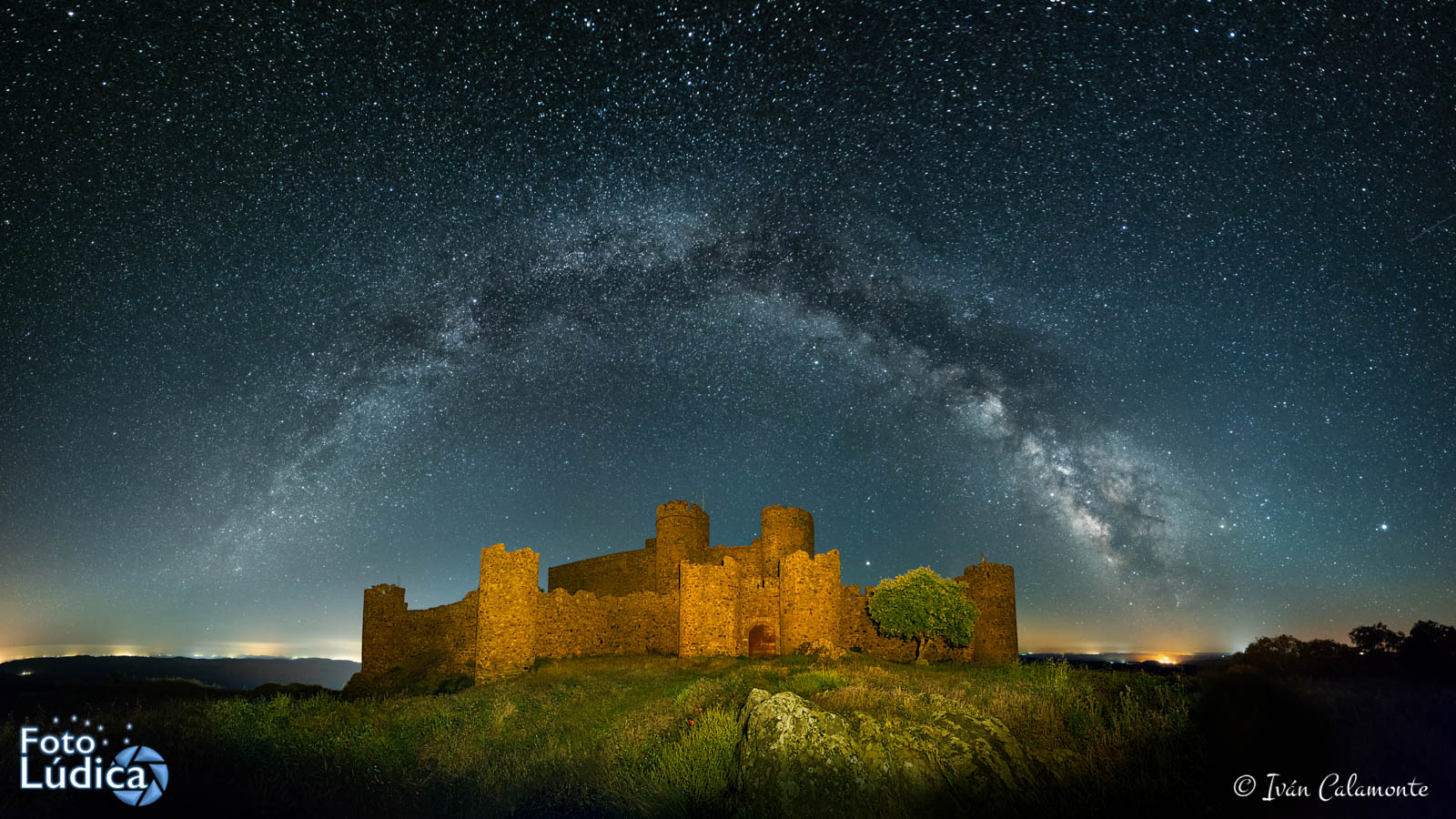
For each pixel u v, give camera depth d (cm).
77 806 1182
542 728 1873
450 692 4181
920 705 1541
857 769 1184
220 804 1231
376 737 1683
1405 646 1417
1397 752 1159
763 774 1215
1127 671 2375
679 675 3247
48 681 3275
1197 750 1259
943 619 4178
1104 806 1134
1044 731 1485
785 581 4425
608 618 4691
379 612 5031
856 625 4706
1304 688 1321
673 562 5600
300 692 4466
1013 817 1120
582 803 1312
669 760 1393
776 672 2834
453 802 1323
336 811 1243
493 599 4209
